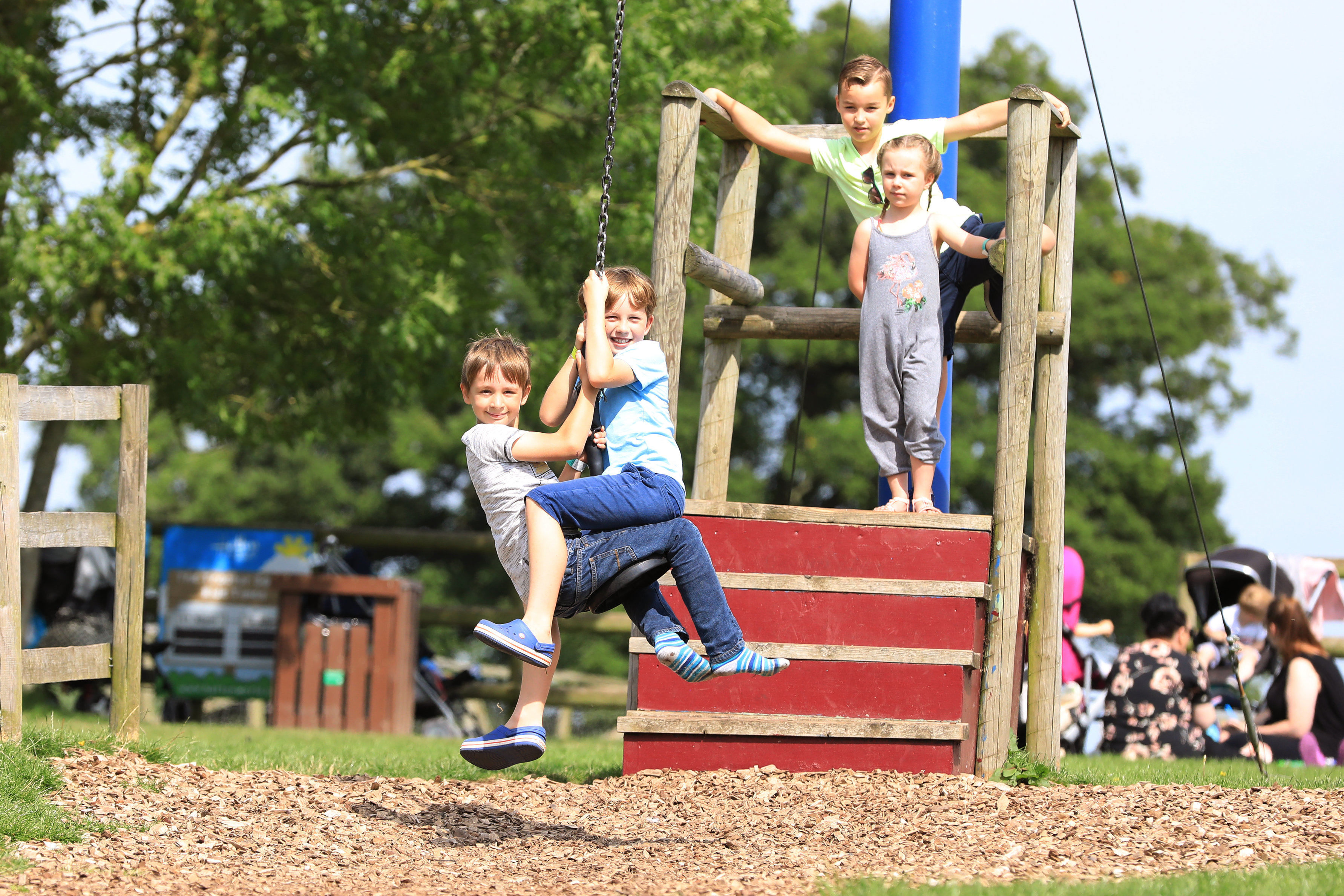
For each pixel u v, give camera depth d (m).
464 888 13.98
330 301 43.88
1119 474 82.00
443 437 89.56
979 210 78.44
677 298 20.19
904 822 16.58
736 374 22.75
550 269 46.09
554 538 13.69
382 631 40.38
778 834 16.28
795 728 19.50
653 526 14.02
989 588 19.81
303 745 26.47
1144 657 29.33
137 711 19.94
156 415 52.34
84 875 13.79
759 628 19.72
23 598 40.12
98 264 37.00
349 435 48.75
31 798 15.91
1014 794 18.03
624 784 19.09
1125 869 14.50
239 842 15.55
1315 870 13.73
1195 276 87.50
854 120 20.89
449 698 43.66
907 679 19.72
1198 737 28.75
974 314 21.97
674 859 15.20
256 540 42.69
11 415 18.59
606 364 14.05
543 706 14.52
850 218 80.50
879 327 19.95
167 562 42.44
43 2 41.84
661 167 20.28
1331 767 25.00
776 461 84.81
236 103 41.50
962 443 77.31
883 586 19.73
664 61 40.41
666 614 14.41
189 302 39.97
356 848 15.64
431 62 41.47
